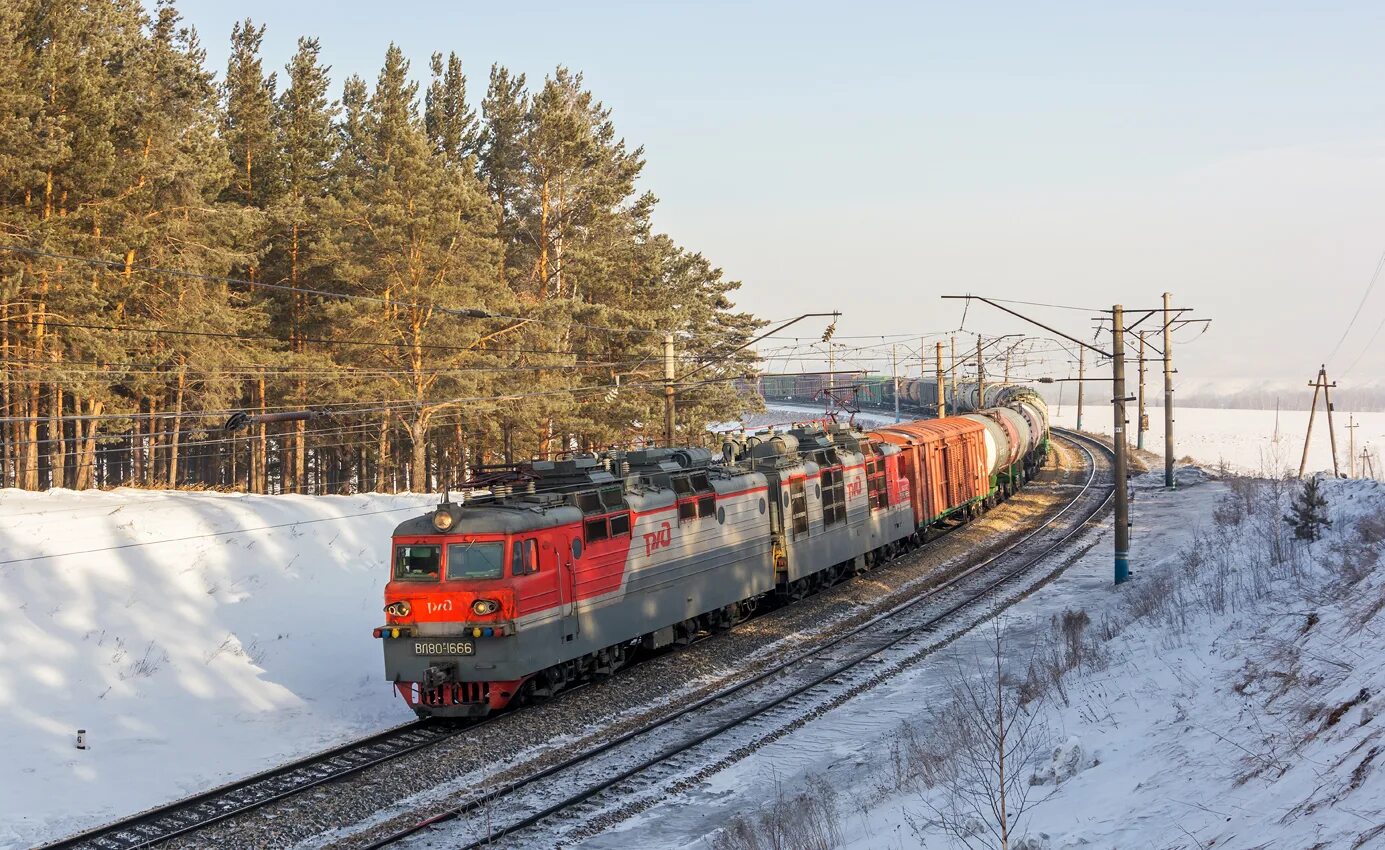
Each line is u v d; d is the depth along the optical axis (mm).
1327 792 8430
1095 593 28812
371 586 27078
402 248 39875
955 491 40000
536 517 18688
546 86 48594
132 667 19531
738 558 24938
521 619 17844
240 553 26312
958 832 10727
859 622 26078
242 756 16344
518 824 13320
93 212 34500
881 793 13547
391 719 18578
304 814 13656
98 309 35406
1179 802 9797
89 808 13930
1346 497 29641
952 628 25109
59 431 39875
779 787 14203
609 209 49062
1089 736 13805
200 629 21969
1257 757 10289
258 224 38750
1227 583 22531
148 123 36062
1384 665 11359
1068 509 45562
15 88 31531
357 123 54156
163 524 26953
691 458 24375
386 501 34281
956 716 16109
